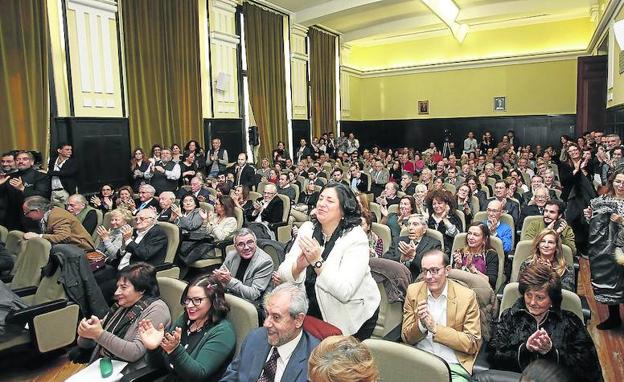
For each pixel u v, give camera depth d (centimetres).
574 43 1357
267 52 1090
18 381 312
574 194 451
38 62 618
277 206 564
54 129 644
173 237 416
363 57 1627
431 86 1548
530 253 319
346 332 193
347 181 838
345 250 190
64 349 346
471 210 547
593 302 420
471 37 1482
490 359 233
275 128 1123
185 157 784
